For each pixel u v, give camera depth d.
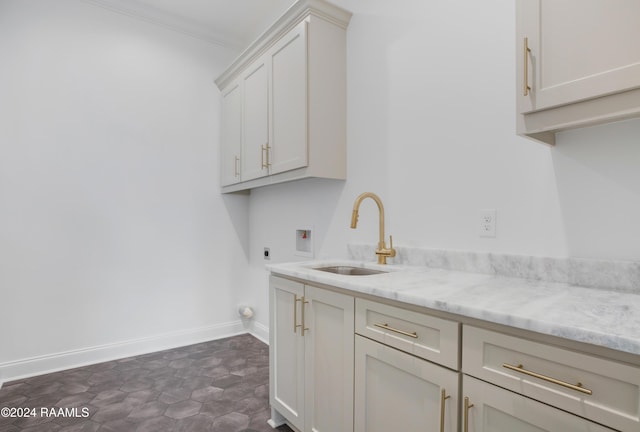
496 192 1.38
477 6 1.46
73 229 2.47
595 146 1.12
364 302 1.21
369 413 1.19
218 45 3.14
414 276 1.36
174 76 2.91
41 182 2.37
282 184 2.74
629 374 0.65
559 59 0.94
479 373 0.88
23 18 2.32
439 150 1.60
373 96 1.93
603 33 0.86
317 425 1.42
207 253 3.05
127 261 2.68
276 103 2.17
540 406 0.77
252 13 2.84
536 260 1.25
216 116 3.12
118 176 2.65
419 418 1.03
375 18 1.92
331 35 2.03
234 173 2.74
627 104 0.84
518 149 1.32
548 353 0.75
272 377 1.73
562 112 0.95
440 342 0.97
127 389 2.09
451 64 1.55
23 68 2.32
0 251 2.23
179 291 2.90
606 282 1.08
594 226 1.12
